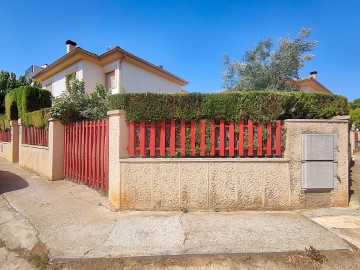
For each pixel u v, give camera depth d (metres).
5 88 16.30
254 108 4.26
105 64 11.41
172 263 2.68
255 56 11.27
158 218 3.83
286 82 10.74
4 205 4.68
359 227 3.48
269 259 2.75
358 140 11.20
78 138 6.16
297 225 3.54
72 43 12.99
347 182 4.35
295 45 10.58
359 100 16.17
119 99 4.21
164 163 4.14
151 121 4.24
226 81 12.05
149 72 12.68
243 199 4.18
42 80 14.21
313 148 4.24
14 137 10.26
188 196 4.16
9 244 3.21
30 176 7.20
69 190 5.49
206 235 3.22
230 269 2.58
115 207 4.19
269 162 4.21
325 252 2.86
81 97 6.90
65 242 3.09
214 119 4.32
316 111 4.39
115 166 4.22
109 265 2.65
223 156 4.31
